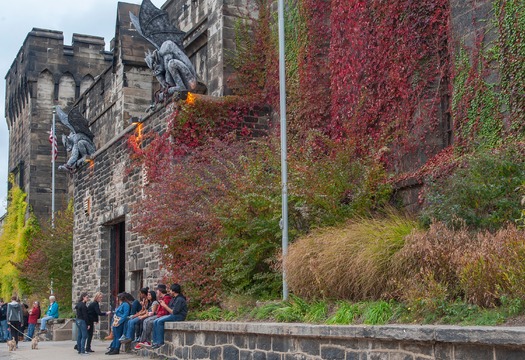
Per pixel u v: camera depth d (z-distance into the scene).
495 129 13.10
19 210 41.69
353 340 9.44
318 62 18.91
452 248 10.34
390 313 10.27
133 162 22.64
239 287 15.75
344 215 14.27
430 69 14.83
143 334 16.69
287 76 19.97
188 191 17.23
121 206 23.69
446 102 14.66
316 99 18.69
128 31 28.12
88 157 27.80
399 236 11.38
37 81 41.94
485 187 11.56
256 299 15.27
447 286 10.05
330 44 18.08
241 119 20.53
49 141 41.25
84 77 42.97
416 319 9.81
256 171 15.90
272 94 20.55
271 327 11.16
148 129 21.62
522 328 7.51
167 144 19.86
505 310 8.87
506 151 11.98
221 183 16.45
